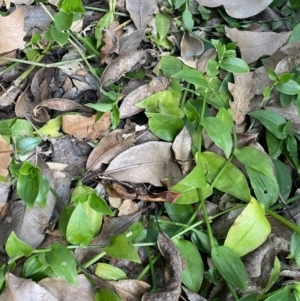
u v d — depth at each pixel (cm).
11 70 31
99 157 29
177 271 25
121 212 28
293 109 31
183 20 34
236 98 31
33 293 23
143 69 32
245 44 34
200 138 28
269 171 28
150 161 28
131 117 31
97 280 25
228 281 25
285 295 25
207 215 28
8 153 27
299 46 33
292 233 28
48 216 27
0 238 26
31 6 33
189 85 32
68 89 31
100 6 35
